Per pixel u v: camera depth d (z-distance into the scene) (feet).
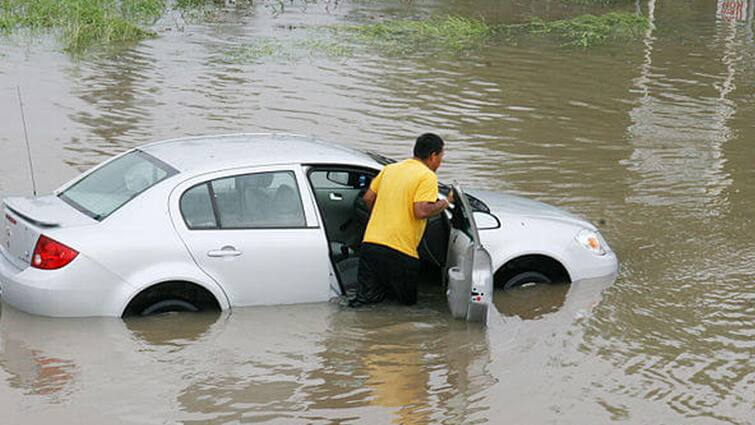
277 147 30.40
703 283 32.81
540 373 26.20
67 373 25.08
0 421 22.58
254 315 28.66
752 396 25.18
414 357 26.96
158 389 24.49
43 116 52.29
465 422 23.38
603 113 57.98
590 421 23.62
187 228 27.99
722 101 62.18
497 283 31.50
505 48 79.00
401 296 29.81
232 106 56.24
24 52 70.33
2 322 27.27
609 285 32.27
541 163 46.96
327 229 31.01
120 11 90.89
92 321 27.37
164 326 27.84
